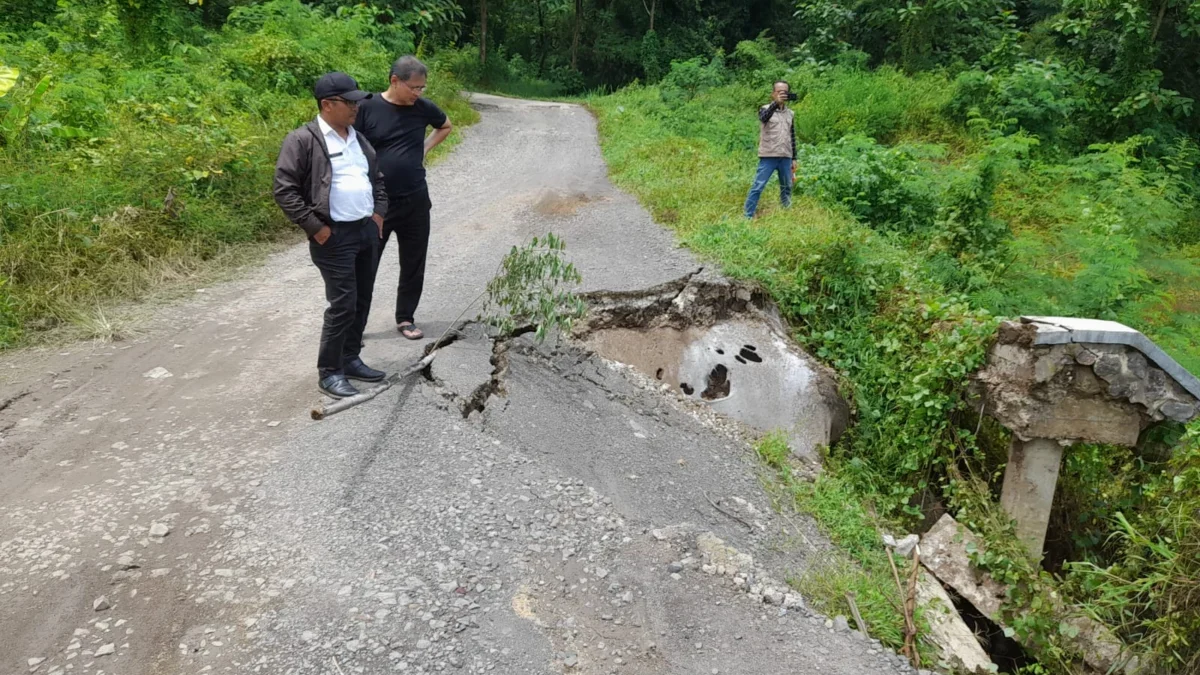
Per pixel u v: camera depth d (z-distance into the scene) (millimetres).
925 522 5633
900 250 8375
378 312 6258
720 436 5727
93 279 6445
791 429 5965
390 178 5133
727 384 6379
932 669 3754
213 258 7625
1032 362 5004
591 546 3748
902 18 20453
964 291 7762
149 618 3072
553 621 3256
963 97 16266
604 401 5594
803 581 4023
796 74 18203
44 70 9961
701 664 3188
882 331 6738
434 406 4703
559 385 5555
